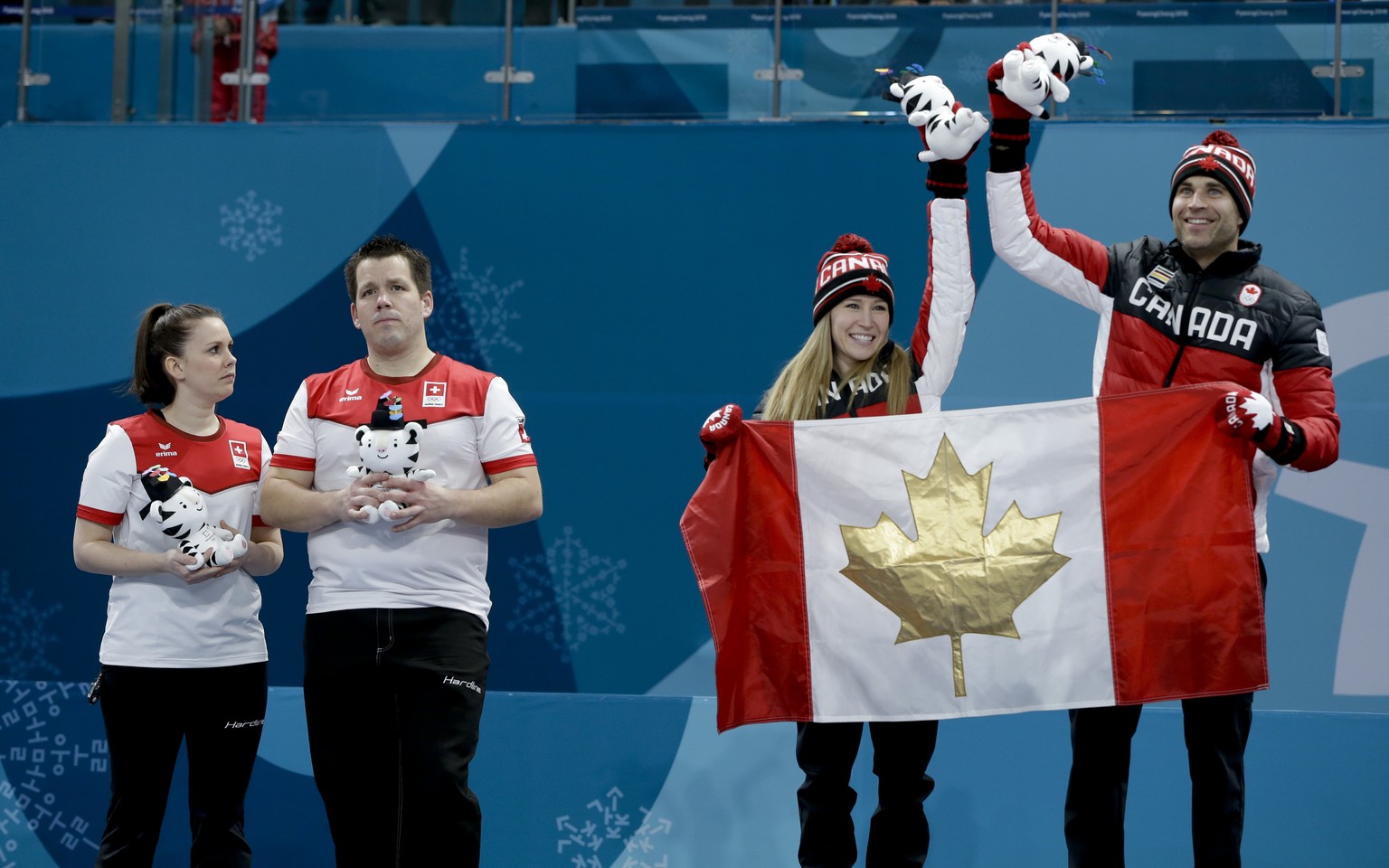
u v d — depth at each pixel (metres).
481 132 18.36
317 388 9.77
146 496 10.48
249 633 10.58
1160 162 17.22
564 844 11.65
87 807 11.95
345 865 9.10
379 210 18.42
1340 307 16.66
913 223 17.56
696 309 17.88
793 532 9.62
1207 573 9.06
